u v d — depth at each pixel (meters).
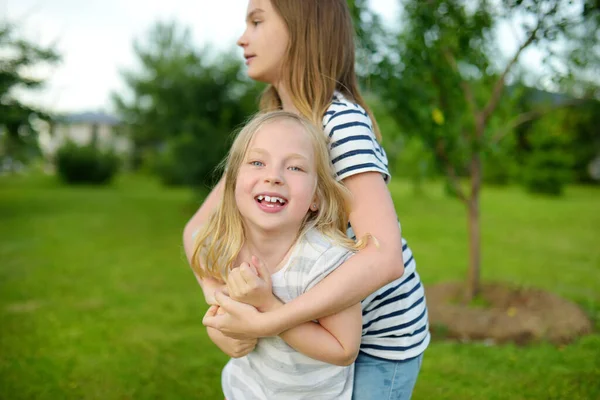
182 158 13.22
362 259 1.16
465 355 3.68
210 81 12.73
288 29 1.41
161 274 6.72
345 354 1.18
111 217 12.47
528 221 12.06
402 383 1.38
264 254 1.27
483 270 6.90
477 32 4.20
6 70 11.29
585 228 10.98
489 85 4.81
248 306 1.17
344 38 1.46
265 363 1.32
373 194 1.25
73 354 3.88
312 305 1.12
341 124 1.30
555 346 3.87
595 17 3.89
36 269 6.93
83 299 5.50
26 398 3.15
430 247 8.67
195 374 3.48
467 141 4.77
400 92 4.37
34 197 17.12
